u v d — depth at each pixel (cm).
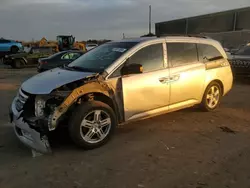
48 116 424
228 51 1473
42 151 429
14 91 1027
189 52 602
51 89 430
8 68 2252
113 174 379
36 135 426
